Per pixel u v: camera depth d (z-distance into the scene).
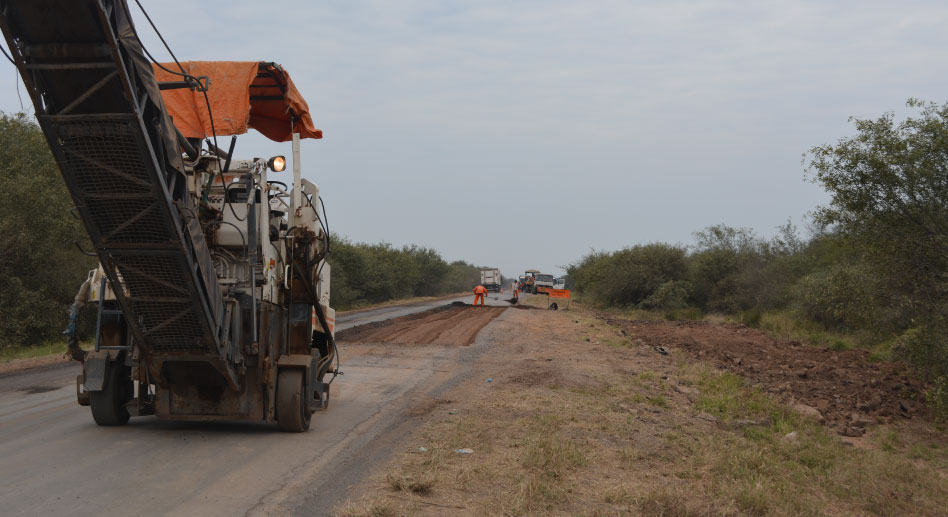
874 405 14.22
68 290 22.50
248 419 8.51
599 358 18.47
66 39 5.69
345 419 9.83
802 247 42.75
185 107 7.79
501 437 8.55
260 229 8.24
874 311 14.50
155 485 6.18
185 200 6.88
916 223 13.27
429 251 104.44
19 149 23.11
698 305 48.75
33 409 9.98
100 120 5.98
